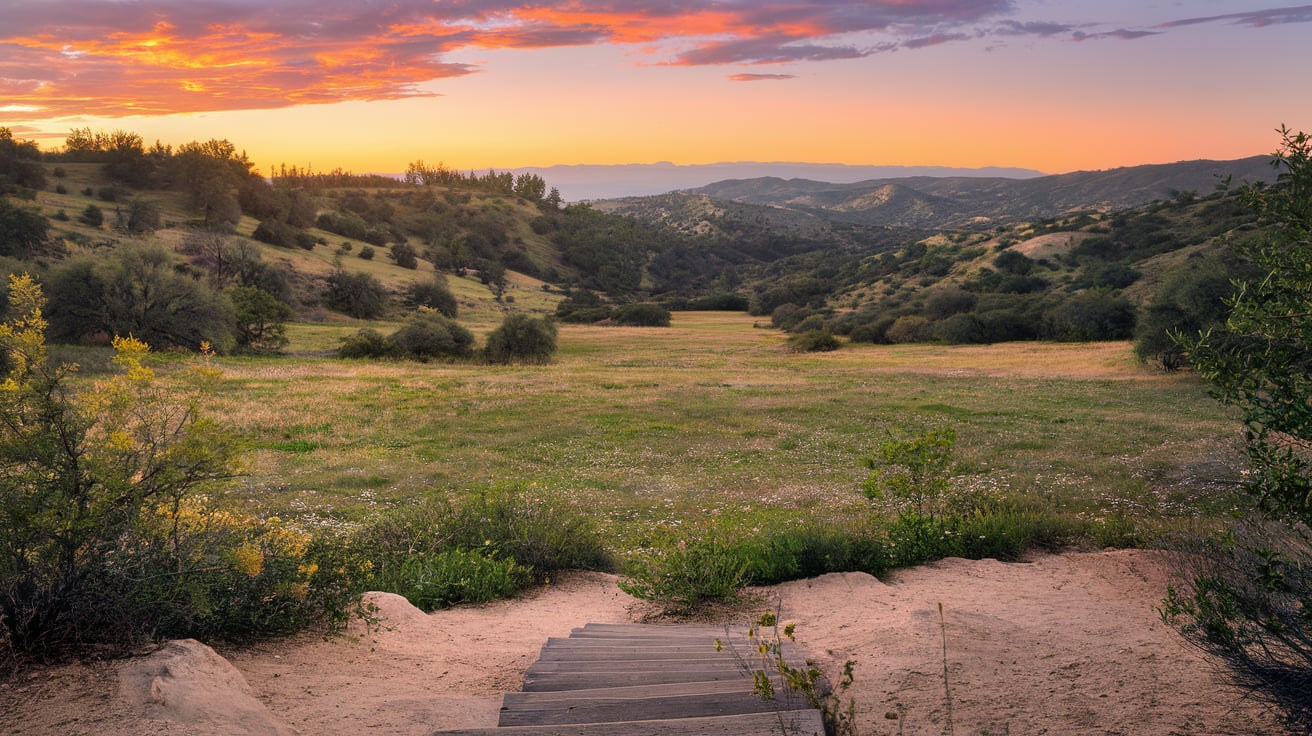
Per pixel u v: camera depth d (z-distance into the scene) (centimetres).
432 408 3105
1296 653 374
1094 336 6072
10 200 11294
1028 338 6662
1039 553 988
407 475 1969
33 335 513
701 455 2334
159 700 388
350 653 557
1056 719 380
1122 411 2902
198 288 5325
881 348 6681
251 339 6031
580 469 2131
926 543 989
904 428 2705
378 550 1002
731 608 789
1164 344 3869
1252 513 549
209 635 525
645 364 5597
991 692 421
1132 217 12525
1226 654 386
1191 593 611
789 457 2298
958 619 590
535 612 812
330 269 11581
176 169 16375
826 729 364
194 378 557
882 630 579
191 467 542
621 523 1507
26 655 441
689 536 1163
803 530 1020
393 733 394
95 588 475
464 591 865
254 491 1720
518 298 15212
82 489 497
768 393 3719
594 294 17838
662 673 459
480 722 412
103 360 3588
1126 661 466
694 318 12650
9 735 358
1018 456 2052
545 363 5591
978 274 11694
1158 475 1683
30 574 470
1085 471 1794
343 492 1748
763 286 18100
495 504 1148
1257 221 376
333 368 4500
